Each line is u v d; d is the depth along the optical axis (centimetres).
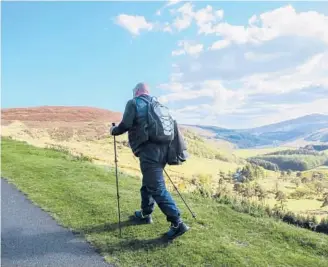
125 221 606
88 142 4509
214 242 527
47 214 645
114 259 480
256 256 491
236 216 652
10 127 4681
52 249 509
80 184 858
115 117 7019
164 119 538
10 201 719
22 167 1059
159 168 543
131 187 857
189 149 10500
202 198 784
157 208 674
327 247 535
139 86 569
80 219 618
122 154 2489
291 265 473
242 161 11812
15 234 559
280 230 589
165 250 501
